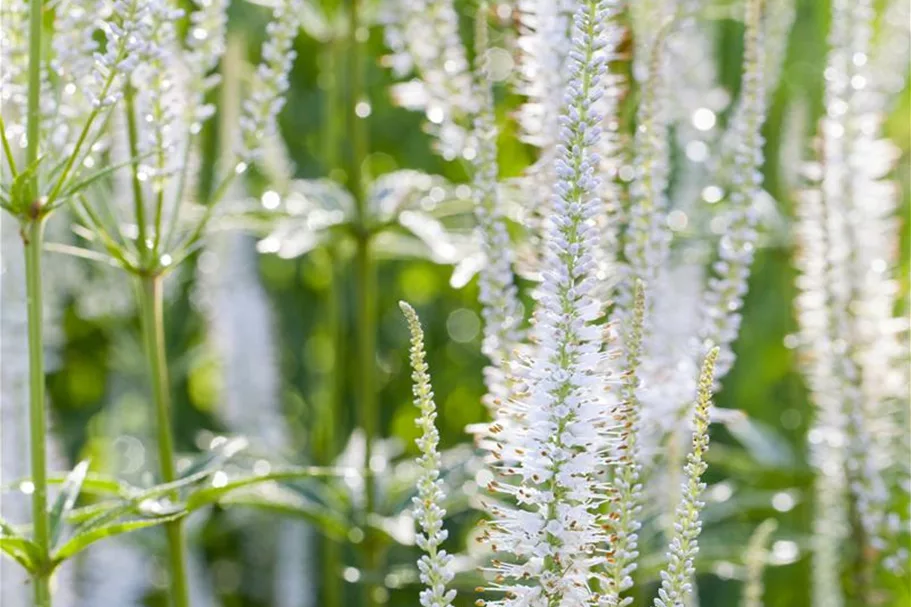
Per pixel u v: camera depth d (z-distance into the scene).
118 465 7.70
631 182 4.95
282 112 8.90
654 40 4.93
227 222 6.27
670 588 3.10
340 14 7.11
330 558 7.08
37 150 4.21
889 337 5.41
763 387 8.04
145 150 4.71
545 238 4.02
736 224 4.82
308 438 8.38
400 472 6.43
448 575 3.16
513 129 5.59
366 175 6.68
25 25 4.44
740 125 4.82
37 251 4.22
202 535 7.50
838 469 5.46
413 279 9.01
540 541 3.25
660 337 4.72
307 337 8.90
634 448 3.35
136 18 4.07
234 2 8.16
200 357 7.99
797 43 8.57
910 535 5.91
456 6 7.47
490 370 4.29
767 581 7.25
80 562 6.75
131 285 7.81
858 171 5.43
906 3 6.91
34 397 4.23
